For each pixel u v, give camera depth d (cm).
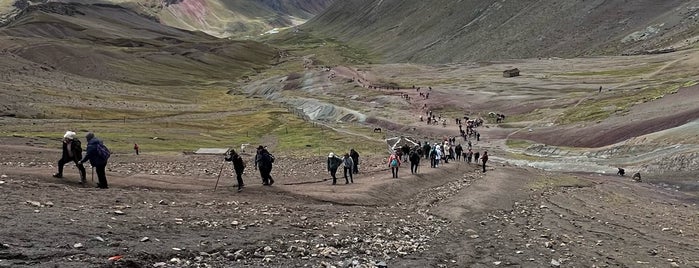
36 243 1478
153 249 1603
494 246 2347
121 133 10012
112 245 1579
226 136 11100
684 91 10662
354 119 14788
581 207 4147
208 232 1978
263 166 3575
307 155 8388
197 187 3372
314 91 19838
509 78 18988
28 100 13412
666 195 5456
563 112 12219
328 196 3516
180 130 11388
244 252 1759
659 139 7962
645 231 3102
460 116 14125
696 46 19025
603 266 2095
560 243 2539
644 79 14875
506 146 10650
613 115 10638
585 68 19338
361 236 2289
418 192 4428
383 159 7538
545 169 8112
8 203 2003
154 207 2394
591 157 8619
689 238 2934
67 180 2900
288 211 2797
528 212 3681
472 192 4466
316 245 1986
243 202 2936
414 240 2327
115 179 3238
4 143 6825
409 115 14562
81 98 15438
